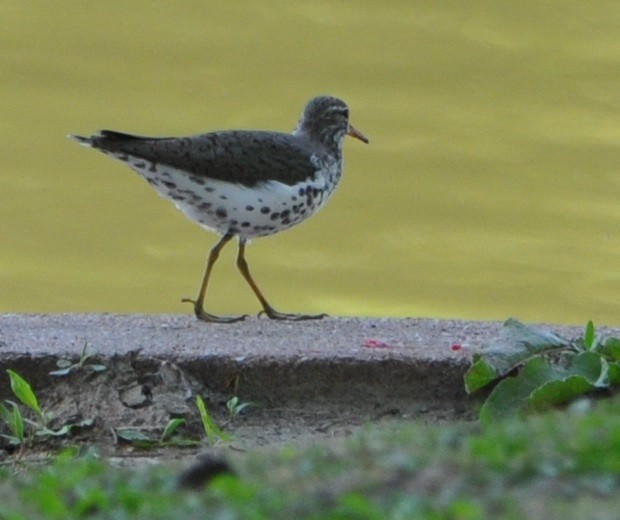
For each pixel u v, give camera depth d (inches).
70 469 342.3
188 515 281.0
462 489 283.7
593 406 428.5
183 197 587.8
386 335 552.7
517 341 495.5
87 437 475.2
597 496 276.4
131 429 474.6
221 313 723.4
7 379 501.4
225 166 582.2
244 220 594.6
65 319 571.8
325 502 281.7
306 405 504.1
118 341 525.0
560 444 304.3
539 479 287.0
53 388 498.9
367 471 301.7
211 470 314.8
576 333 565.9
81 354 505.4
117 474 331.0
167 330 552.1
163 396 490.9
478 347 528.4
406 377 510.0
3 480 359.9
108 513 291.4
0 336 530.9
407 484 290.2
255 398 505.0
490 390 503.8
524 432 319.9
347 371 508.4
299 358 508.7
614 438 299.7
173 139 581.6
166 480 319.6
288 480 302.2
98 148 576.4
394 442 327.9
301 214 612.7
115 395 490.3
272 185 592.1
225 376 506.0
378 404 505.4
